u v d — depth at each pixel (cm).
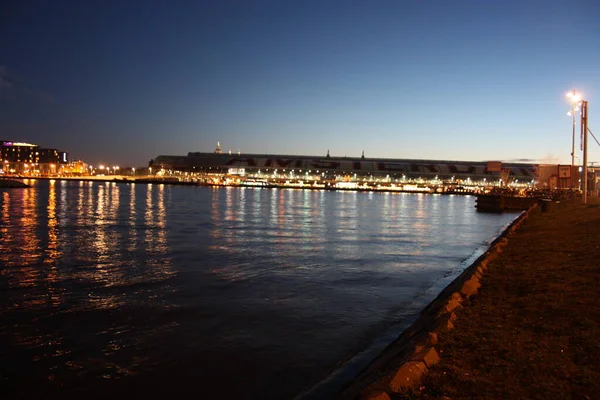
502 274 1442
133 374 991
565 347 765
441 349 781
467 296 1166
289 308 1510
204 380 961
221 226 4494
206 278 1998
